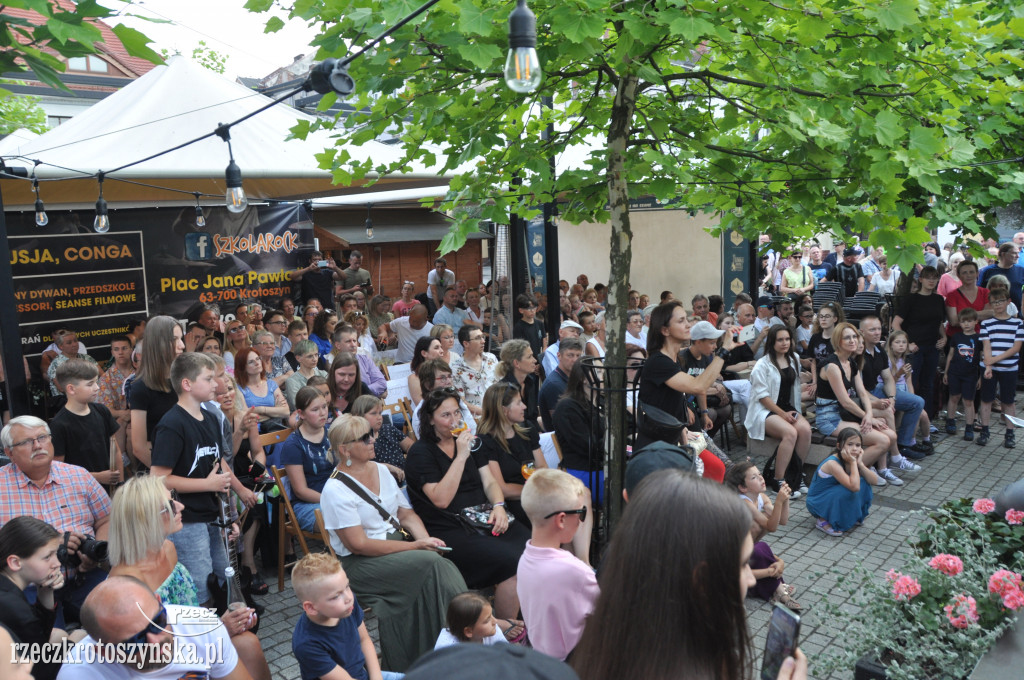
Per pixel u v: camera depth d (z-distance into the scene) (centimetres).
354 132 519
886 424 913
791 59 445
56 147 753
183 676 326
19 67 283
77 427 561
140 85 839
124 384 708
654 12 393
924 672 385
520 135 601
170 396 558
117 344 749
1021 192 812
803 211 529
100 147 761
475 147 441
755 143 618
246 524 602
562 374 716
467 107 496
